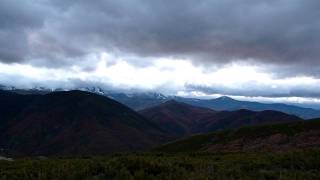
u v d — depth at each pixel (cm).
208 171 1922
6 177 1741
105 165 1788
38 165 2103
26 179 1697
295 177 1953
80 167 1812
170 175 1689
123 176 1666
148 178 1664
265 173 2017
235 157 3161
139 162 1862
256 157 2778
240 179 1825
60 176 1669
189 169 2014
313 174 2045
